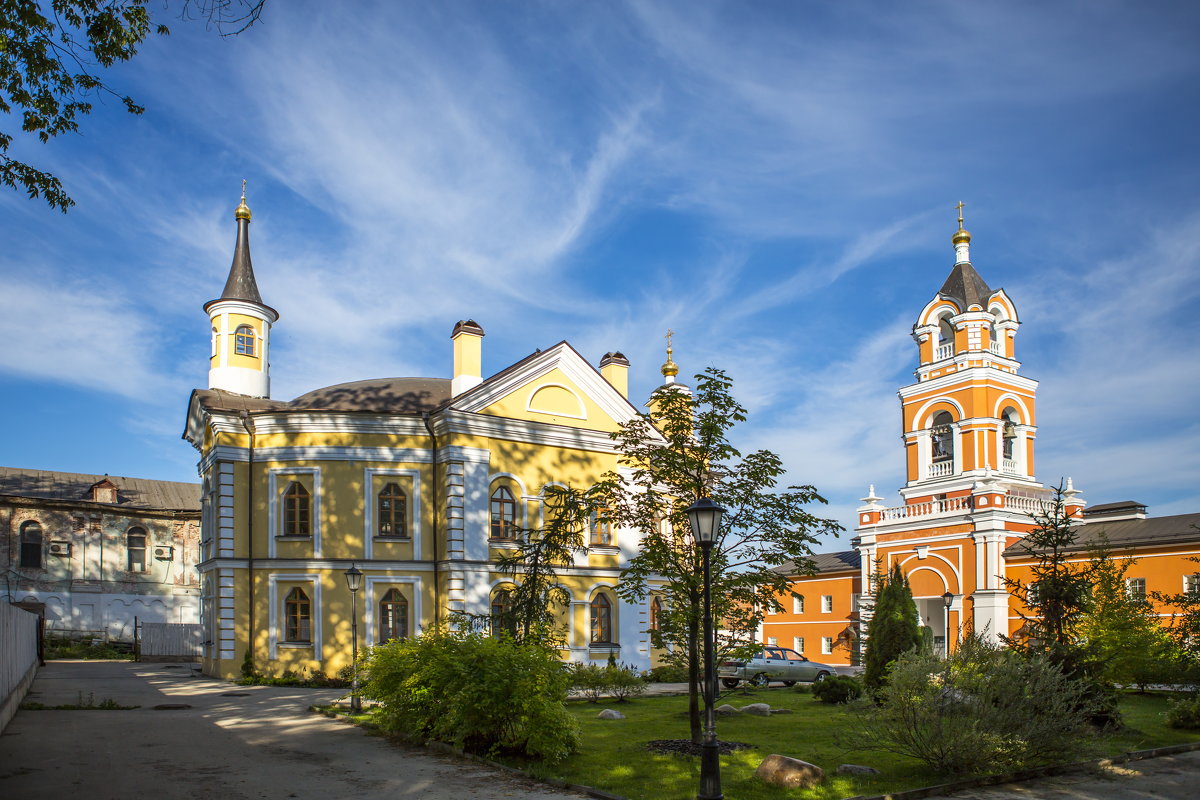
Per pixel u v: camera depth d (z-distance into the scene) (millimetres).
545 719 14758
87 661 44344
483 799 12508
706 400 17891
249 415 31188
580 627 33219
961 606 44969
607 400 35562
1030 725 14711
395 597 31094
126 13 13758
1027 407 48438
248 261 42906
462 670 15625
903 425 50344
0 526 49906
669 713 22359
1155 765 16078
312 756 15406
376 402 33281
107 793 12344
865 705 16297
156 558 54188
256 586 30500
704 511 12070
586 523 34031
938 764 14430
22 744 15984
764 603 18016
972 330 48156
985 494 44531
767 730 19516
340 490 31078
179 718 19844
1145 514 47938
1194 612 26281
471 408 32125
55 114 13859
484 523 31562
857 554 56500
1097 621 28203
